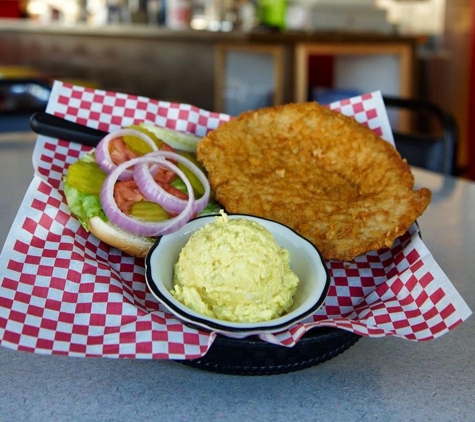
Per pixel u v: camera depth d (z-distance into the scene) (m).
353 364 0.39
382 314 0.41
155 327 0.37
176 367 0.38
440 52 2.02
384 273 0.48
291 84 1.50
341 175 0.55
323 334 0.37
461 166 2.05
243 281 0.37
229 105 1.68
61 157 0.54
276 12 1.95
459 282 0.51
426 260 0.44
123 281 0.44
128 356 0.36
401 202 0.49
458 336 0.43
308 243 0.43
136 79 2.00
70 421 0.33
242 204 0.49
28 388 0.36
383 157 0.55
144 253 0.46
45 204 0.46
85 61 2.15
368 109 0.61
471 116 2.00
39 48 2.29
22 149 0.90
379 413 0.34
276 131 0.58
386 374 0.38
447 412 0.35
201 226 0.45
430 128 1.96
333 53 1.54
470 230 0.64
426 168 0.93
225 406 0.35
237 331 0.35
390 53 1.63
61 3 2.74
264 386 0.37
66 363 0.38
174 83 1.87
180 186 0.50
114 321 0.39
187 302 0.37
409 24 2.13
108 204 0.45
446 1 2.00
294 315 0.37
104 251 0.47
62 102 0.57
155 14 2.29
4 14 2.81
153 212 0.46
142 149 0.52
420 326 0.40
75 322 0.39
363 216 0.48
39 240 0.44
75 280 0.41
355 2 1.88
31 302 0.39
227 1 2.14
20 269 0.42
